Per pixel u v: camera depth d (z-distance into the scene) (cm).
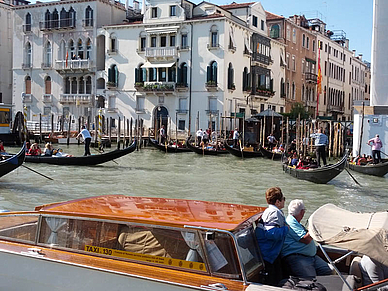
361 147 2323
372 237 377
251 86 4131
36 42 4494
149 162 2455
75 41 4316
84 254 405
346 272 475
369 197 1420
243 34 3988
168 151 3158
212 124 3784
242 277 359
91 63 4247
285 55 4644
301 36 4922
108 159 2100
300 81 4950
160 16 3947
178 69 3897
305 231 443
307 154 2798
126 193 1403
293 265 434
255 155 2908
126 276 374
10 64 4875
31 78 4531
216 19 3731
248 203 1275
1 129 3281
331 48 5572
